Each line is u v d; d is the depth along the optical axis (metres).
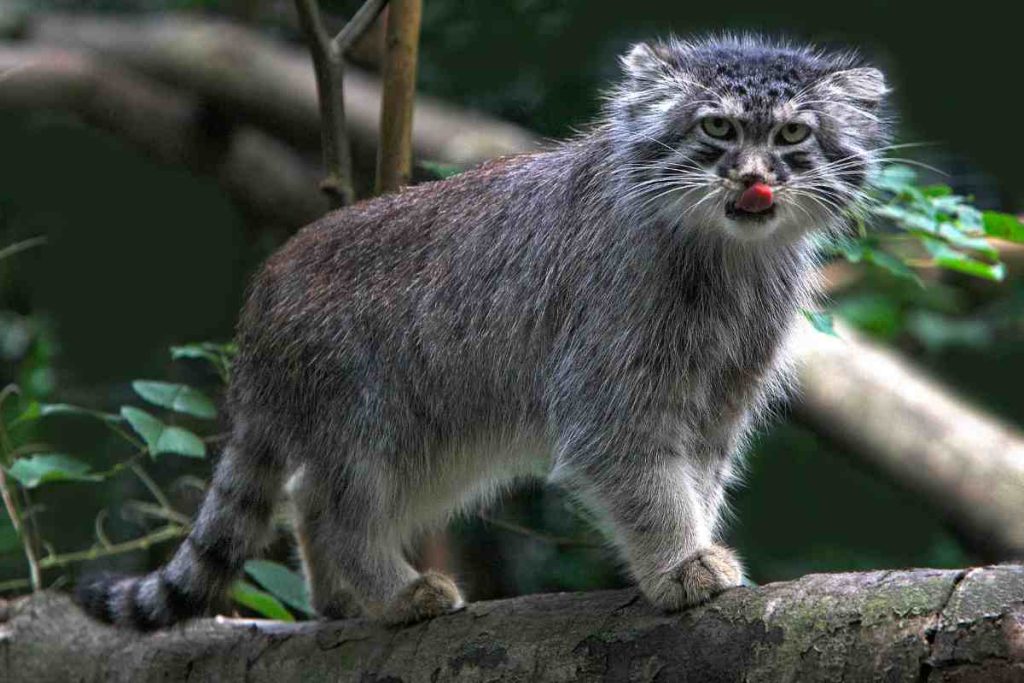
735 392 5.60
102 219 11.18
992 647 3.89
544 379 5.49
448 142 9.01
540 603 4.99
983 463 7.02
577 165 5.50
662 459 5.25
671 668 4.50
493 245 5.60
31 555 7.05
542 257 5.48
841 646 4.15
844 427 7.29
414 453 5.79
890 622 4.08
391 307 5.70
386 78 6.62
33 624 6.20
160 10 12.83
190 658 5.74
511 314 5.54
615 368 5.25
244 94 10.84
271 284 5.99
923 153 9.80
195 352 7.06
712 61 5.27
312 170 10.79
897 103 9.81
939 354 9.77
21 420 7.08
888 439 7.20
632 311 5.24
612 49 10.37
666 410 5.27
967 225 6.83
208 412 6.73
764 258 5.43
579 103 10.37
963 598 3.99
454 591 5.43
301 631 5.58
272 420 5.91
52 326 10.77
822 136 5.21
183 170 11.35
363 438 5.73
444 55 10.77
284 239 11.02
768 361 5.62
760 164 5.04
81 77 11.49
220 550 5.91
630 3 10.30
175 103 11.34
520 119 10.48
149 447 6.51
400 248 5.77
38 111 11.65
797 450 9.66
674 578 4.68
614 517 5.24
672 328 5.27
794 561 9.60
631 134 5.31
